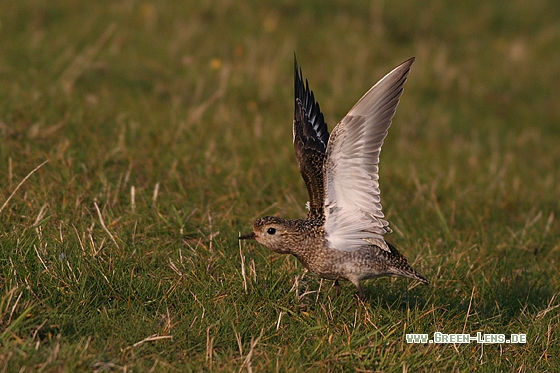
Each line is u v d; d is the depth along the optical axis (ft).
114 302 29.40
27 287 28.14
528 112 73.72
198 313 29.14
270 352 27.61
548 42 88.79
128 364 25.36
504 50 85.56
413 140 61.57
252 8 78.38
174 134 47.96
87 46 62.85
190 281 31.55
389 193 46.39
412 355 28.14
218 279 32.12
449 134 64.75
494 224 44.75
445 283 35.17
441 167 54.24
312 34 76.54
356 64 72.59
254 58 68.33
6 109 45.83
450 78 75.20
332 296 32.50
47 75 54.95
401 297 33.27
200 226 37.27
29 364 24.26
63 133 44.60
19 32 62.95
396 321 30.66
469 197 47.96
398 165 52.08
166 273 32.04
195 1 76.13
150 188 41.04
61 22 66.74
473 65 80.79
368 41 78.13
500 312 33.35
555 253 41.27
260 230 31.14
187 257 33.63
